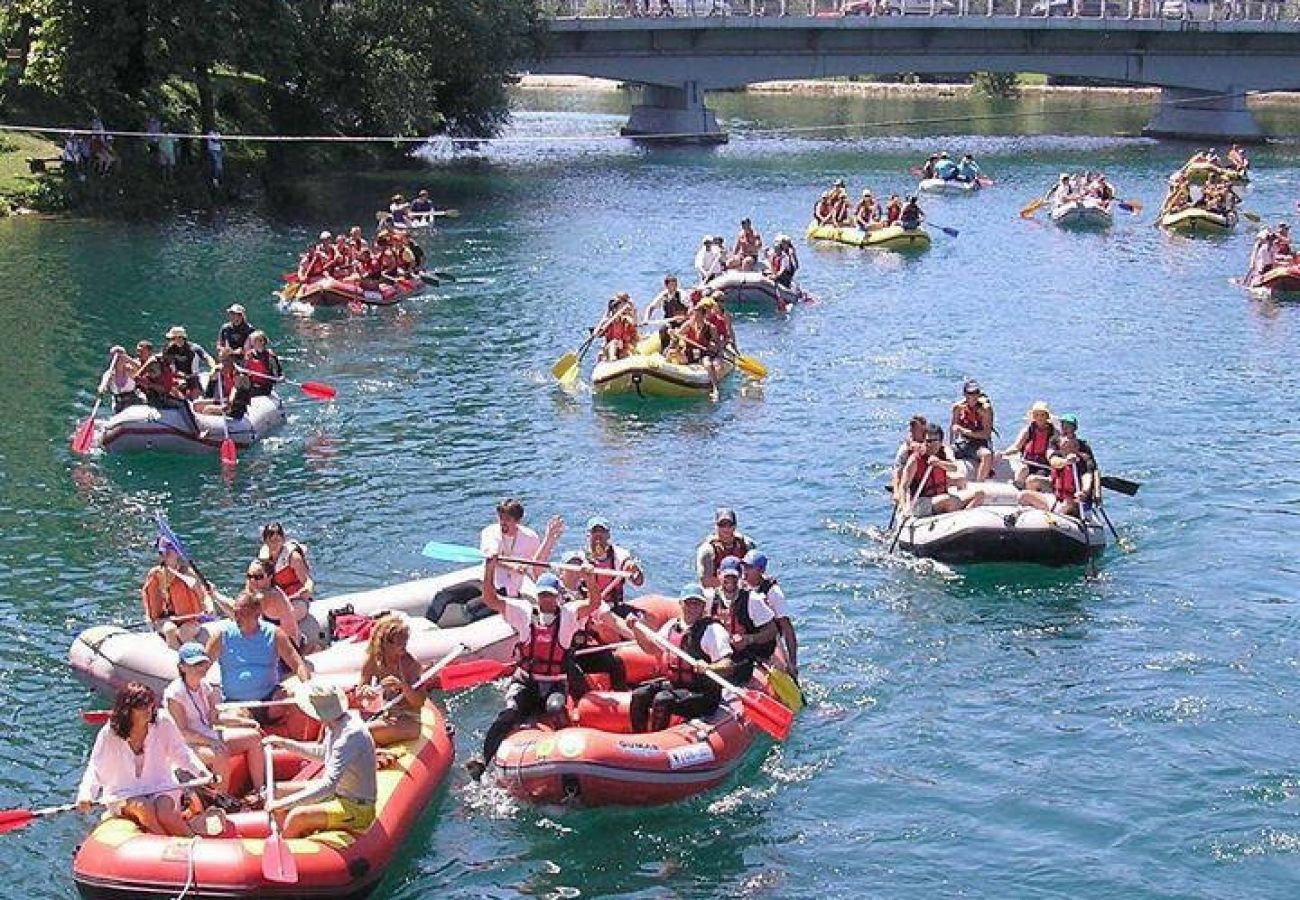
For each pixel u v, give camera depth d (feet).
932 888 44.98
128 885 41.06
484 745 49.98
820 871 45.73
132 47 173.47
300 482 79.05
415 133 211.61
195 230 153.17
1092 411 94.89
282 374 92.68
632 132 268.41
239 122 196.65
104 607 63.05
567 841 46.68
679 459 83.76
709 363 99.50
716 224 169.37
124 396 84.48
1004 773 51.24
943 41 265.75
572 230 163.43
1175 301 130.93
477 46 220.64
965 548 67.72
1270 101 361.71
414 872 44.98
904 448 71.61
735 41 258.16
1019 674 58.23
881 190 201.16
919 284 138.00
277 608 52.16
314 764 46.42
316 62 202.18
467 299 126.93
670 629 51.83
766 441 87.45
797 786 50.24
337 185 191.01
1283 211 187.73
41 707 54.39
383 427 89.30
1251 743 53.16
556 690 50.19
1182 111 279.49
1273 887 45.01
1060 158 241.14
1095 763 51.88
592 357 108.06
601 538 54.80
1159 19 268.41
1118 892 44.75
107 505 75.10
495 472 81.30
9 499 75.66
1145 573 68.28
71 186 157.89
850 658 59.36
